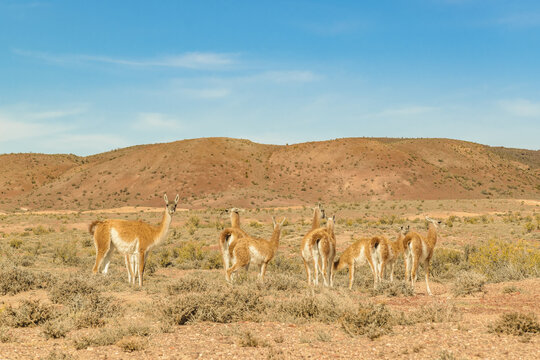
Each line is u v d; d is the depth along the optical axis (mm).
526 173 157625
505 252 19172
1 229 52031
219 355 7469
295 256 28703
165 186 130000
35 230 48281
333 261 16219
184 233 44469
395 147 157125
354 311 10055
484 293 13867
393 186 126938
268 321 10211
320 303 10750
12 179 151000
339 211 80688
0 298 13586
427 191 125688
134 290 14969
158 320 10070
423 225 48188
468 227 46250
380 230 42812
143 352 7695
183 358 7332
